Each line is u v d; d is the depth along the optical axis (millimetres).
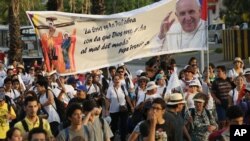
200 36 24344
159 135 14008
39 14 22234
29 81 30531
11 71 30078
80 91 20984
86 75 28625
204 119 17641
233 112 12938
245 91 21797
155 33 23875
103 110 24188
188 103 20625
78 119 14445
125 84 24625
